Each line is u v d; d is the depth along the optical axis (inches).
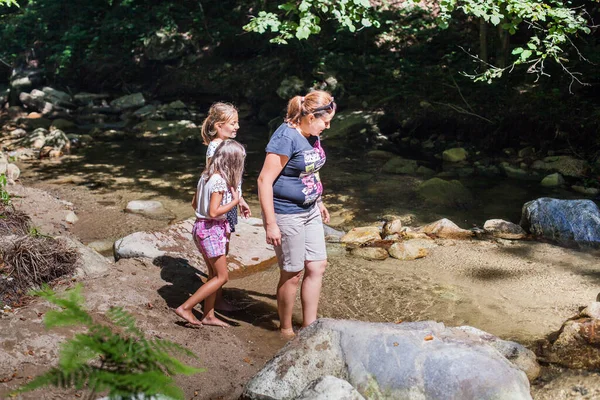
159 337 165.8
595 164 381.7
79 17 676.1
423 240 262.4
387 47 560.4
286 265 171.9
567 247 255.3
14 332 154.2
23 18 690.8
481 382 134.2
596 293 210.7
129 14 655.8
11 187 319.0
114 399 57.6
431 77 504.7
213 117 179.5
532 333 184.1
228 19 637.3
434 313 198.4
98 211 306.5
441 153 431.5
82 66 637.3
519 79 470.3
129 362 60.7
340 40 562.9
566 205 269.7
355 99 510.3
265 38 594.2
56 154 428.8
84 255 210.7
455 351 139.9
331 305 203.6
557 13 263.7
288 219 167.9
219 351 167.2
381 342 144.1
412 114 470.9
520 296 210.1
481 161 405.1
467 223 295.0
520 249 253.4
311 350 148.1
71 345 60.7
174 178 374.0
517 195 340.2
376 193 342.3
